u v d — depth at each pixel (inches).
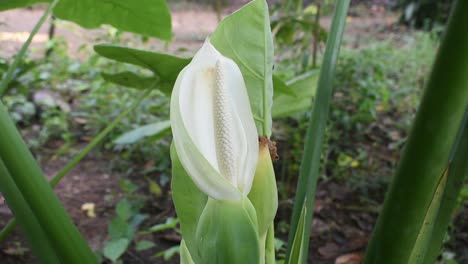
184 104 13.6
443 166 12.6
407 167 12.7
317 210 59.9
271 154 15.0
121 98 78.9
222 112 13.6
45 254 13.1
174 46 133.5
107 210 59.9
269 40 17.3
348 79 76.5
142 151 71.2
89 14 32.6
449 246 52.2
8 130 12.6
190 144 13.0
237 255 13.3
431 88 12.0
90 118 79.4
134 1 30.1
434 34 122.8
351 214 59.2
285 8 70.3
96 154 73.4
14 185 13.1
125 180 63.6
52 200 13.0
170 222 48.3
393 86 97.1
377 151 75.1
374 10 202.7
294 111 33.7
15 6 30.7
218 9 101.0
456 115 12.0
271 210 14.6
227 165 13.6
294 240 15.2
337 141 72.6
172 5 204.2
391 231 13.3
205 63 13.9
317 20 76.9
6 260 49.7
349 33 157.8
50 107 84.3
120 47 25.0
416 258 15.0
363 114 75.0
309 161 15.3
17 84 63.8
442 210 14.8
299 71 78.8
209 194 13.3
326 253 52.6
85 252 13.4
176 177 16.7
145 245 47.9
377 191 64.2
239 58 17.3
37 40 123.6
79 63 96.0
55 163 71.6
